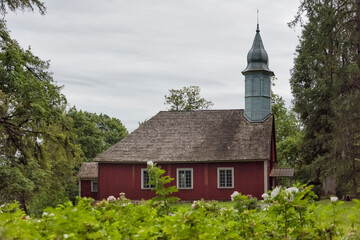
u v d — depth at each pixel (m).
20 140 28.73
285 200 5.01
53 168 43.12
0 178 26.59
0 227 3.79
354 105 26.09
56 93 29.30
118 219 5.38
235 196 6.09
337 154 29.45
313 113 38.16
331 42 26.55
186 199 40.09
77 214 3.81
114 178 41.03
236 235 4.91
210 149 40.28
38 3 25.98
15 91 27.45
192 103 64.25
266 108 42.50
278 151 53.00
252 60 43.03
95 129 64.31
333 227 4.79
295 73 40.09
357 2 24.73
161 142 41.66
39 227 4.57
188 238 4.04
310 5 26.39
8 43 27.69
